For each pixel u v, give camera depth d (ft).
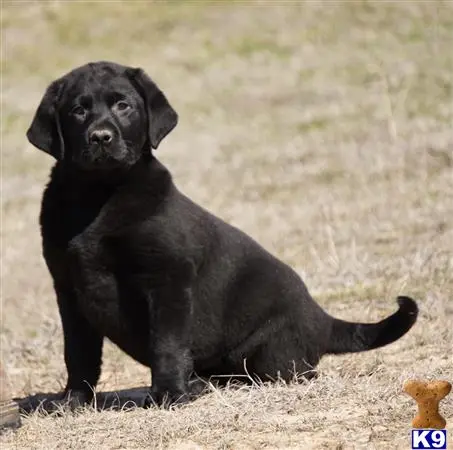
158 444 27.61
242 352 34.04
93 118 31.91
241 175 71.92
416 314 34.17
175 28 102.58
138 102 32.78
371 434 26.86
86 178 31.91
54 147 32.89
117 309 32.35
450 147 68.54
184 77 93.40
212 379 34.83
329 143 76.74
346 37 96.22
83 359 33.22
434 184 62.64
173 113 33.47
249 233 57.93
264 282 33.83
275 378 34.06
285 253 53.93
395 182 64.39
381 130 76.28
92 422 30.30
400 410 28.27
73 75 33.09
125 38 101.24
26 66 97.45
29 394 36.27
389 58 90.12
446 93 81.25
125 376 38.65
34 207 69.72
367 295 45.16
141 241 31.63
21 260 57.06
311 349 34.35
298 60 93.97
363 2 101.24
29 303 49.60
